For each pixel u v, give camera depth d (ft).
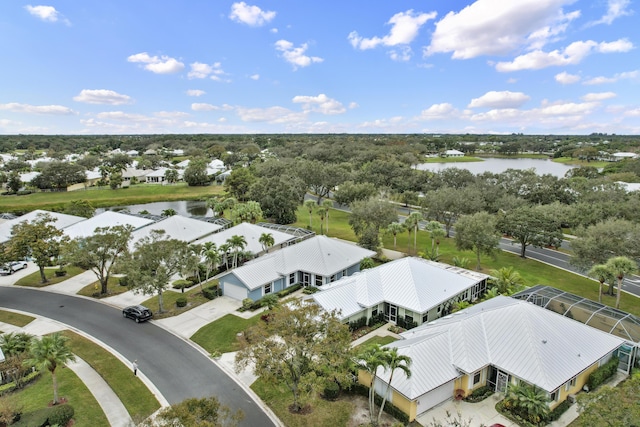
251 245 183.11
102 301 143.33
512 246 220.02
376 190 287.48
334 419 79.30
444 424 77.41
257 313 129.59
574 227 211.82
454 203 225.56
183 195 402.11
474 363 86.22
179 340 113.60
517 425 77.51
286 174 336.49
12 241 155.43
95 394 88.74
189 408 58.08
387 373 82.94
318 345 75.97
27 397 87.04
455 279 131.54
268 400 86.02
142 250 129.80
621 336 97.91
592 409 60.39
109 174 463.83
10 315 131.23
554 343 88.74
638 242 146.92
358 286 126.11
